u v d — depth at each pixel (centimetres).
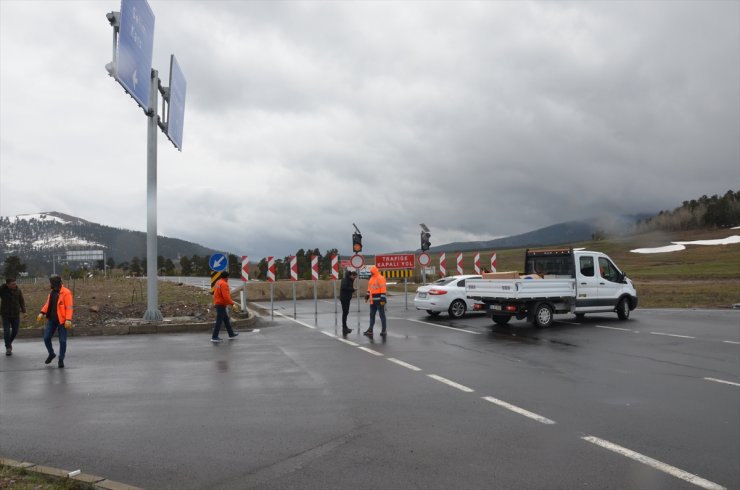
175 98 1950
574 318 1944
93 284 3816
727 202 15562
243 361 1084
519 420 656
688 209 16888
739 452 544
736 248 10325
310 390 821
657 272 6806
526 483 466
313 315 2175
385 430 618
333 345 1302
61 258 10919
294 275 2175
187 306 2061
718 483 467
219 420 663
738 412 694
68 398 781
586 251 1773
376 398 769
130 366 1035
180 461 524
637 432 608
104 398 780
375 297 1485
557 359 1092
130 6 1443
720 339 1381
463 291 1988
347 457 531
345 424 642
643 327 1648
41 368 1024
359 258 2361
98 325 1593
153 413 697
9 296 1198
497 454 538
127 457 536
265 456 536
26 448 563
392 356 1134
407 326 1714
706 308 2409
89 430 625
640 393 797
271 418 670
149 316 1677
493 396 779
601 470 495
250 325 1741
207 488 460
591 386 845
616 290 1814
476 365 1027
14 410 716
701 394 791
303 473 491
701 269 6900
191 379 909
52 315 1057
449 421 652
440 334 1505
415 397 775
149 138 1711
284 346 1290
